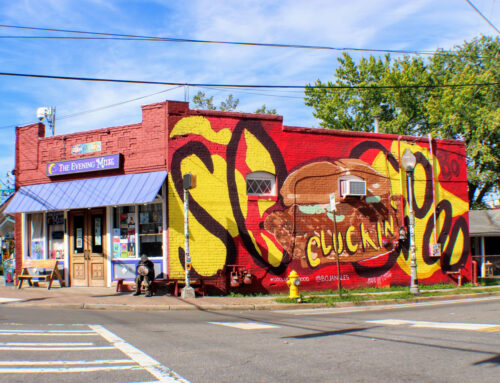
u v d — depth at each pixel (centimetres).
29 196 1791
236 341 792
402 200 1919
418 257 1950
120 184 1614
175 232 1561
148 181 1563
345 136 1844
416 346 730
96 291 1580
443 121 3588
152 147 1611
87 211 1733
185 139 1603
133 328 942
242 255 1625
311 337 830
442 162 2055
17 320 1037
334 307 1428
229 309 1345
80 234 1741
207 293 1562
